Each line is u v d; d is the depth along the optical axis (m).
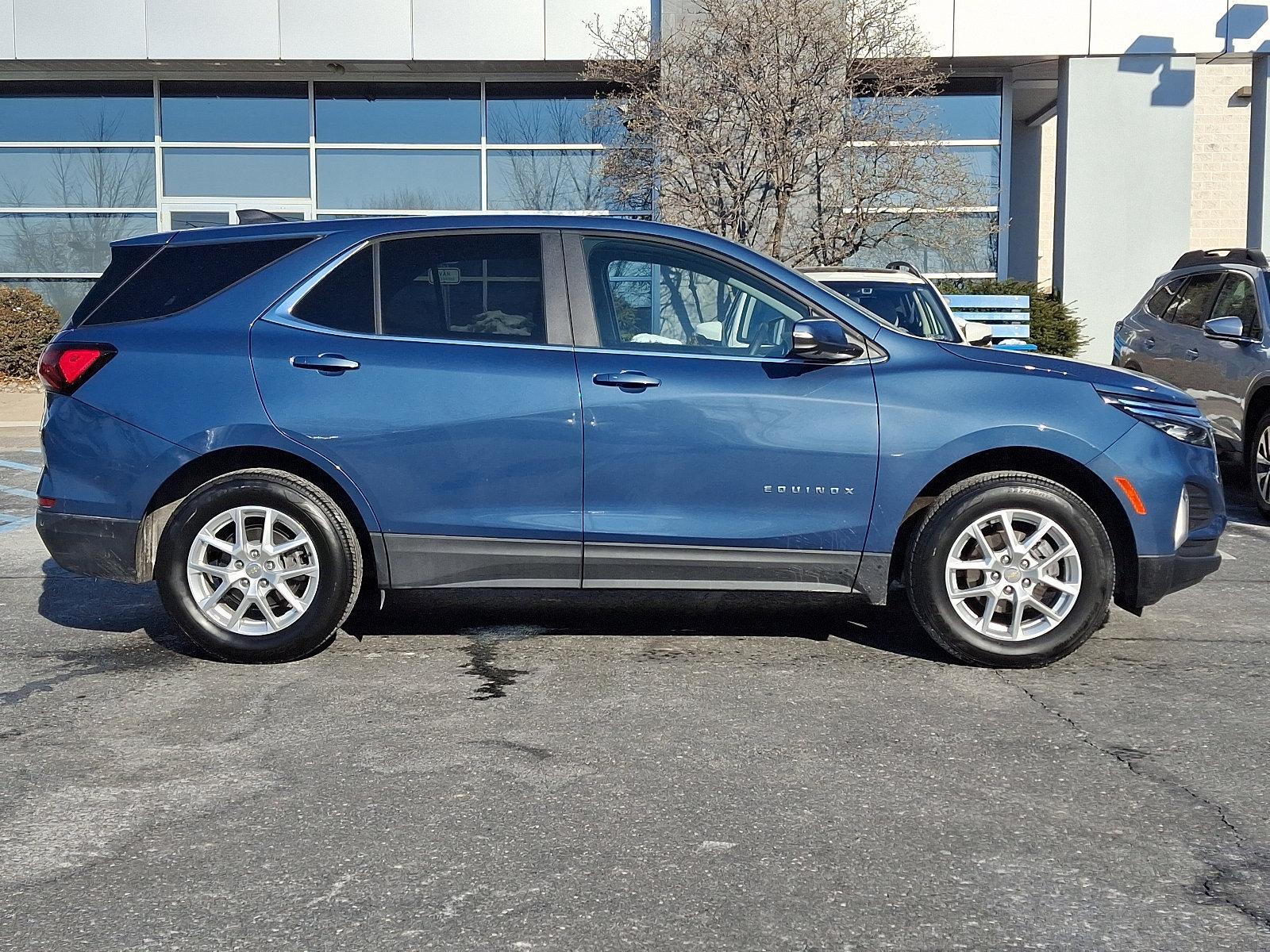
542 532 5.16
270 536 5.19
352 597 5.25
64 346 5.32
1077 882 3.21
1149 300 11.32
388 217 5.42
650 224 5.36
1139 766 4.04
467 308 5.27
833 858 3.36
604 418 5.11
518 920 3.01
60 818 3.64
